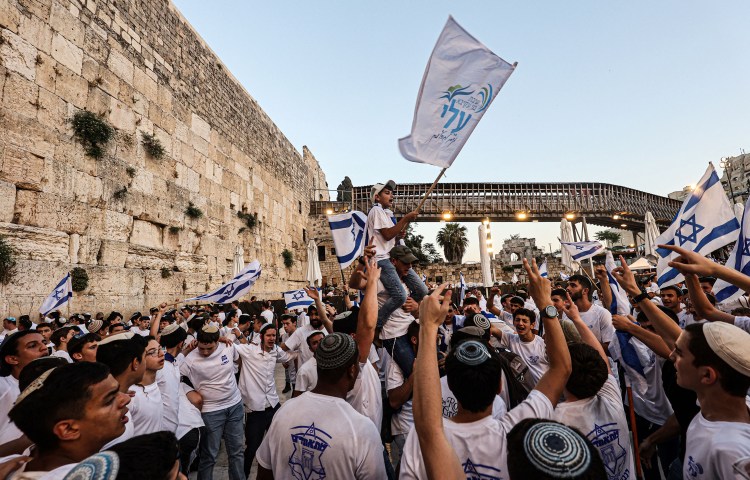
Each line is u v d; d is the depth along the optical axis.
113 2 12.67
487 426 1.81
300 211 29.81
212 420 4.36
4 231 8.88
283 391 8.57
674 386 2.62
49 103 10.18
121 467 1.06
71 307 10.16
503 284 25.00
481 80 3.52
